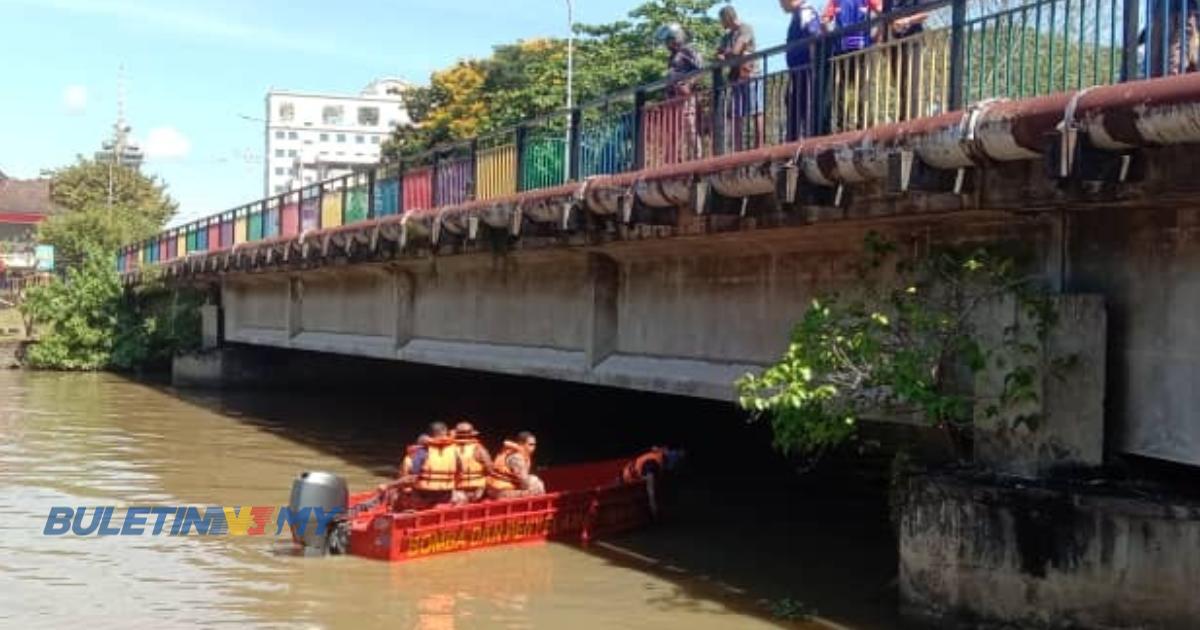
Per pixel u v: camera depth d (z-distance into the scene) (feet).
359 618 35.01
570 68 117.19
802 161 31.73
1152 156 24.81
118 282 146.41
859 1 36.55
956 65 29.63
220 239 108.99
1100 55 26.35
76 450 72.69
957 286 30.25
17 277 233.35
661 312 45.96
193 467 66.69
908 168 28.30
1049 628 27.22
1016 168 27.84
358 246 67.97
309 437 82.53
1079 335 27.99
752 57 36.99
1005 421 28.78
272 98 433.07
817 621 34.01
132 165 317.01
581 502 47.03
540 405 97.55
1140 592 26.32
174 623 34.22
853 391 31.78
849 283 36.04
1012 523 27.73
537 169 50.08
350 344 78.84
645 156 42.19
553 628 33.86
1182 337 26.50
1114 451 28.22
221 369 118.73
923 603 29.68
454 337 63.57
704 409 77.46
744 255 41.01
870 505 55.57
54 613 35.19
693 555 44.19
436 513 42.93
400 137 175.01
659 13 140.15
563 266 52.31
